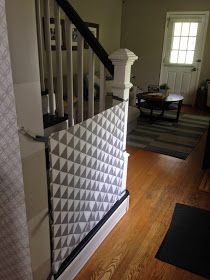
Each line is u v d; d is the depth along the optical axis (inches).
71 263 57.9
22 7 34.6
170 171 112.7
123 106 68.6
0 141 40.4
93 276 61.0
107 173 67.7
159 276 61.5
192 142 147.9
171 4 222.1
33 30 37.0
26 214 43.2
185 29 223.5
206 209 86.7
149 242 71.7
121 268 63.3
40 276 50.8
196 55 224.4
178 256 67.3
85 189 58.6
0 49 34.5
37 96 40.1
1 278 53.2
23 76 36.9
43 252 49.8
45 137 42.8
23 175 40.8
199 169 115.1
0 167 42.2
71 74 74.1
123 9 242.5
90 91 73.2
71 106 78.5
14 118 37.5
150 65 246.7
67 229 55.0
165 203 89.4
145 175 108.5
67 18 67.9
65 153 48.3
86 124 53.1
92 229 66.3
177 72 236.1
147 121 186.9
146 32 239.1
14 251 47.8
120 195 79.5
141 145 141.5
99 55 67.8
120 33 250.5
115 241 71.7
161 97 173.5
